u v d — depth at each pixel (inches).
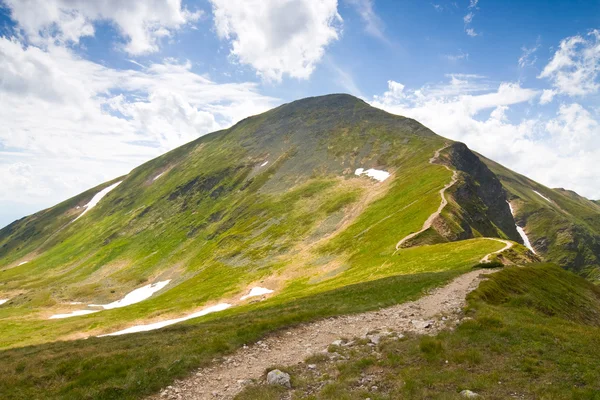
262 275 4286.4
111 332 3408.0
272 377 779.4
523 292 1579.7
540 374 717.9
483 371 746.2
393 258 2878.9
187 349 988.6
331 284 2792.8
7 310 5418.3
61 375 896.3
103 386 801.6
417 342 906.1
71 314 5004.9
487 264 1987.0
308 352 961.5
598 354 804.0
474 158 7465.6
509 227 7332.7
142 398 758.5
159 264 6747.1
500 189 7736.2
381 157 7839.6
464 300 1325.0
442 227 3353.8
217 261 5590.6
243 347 1021.8
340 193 6732.3
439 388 681.0
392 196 5226.4
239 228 6697.8
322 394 695.7
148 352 981.2
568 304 1659.7
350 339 1022.4
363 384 732.0
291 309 1517.0
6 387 836.6
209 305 3718.0
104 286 6240.2
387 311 1341.0
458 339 905.5
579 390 638.5
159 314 3720.5
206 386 798.5
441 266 2293.3
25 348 1408.7
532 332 932.0
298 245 5206.7
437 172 5378.9
